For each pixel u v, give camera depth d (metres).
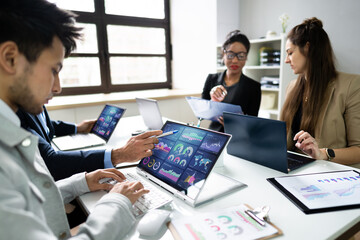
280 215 0.71
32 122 1.17
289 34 1.47
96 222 0.57
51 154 1.06
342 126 1.32
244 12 3.47
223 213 0.71
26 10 0.47
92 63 3.32
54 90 0.58
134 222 0.67
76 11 3.09
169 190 0.86
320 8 2.69
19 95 0.50
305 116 1.43
